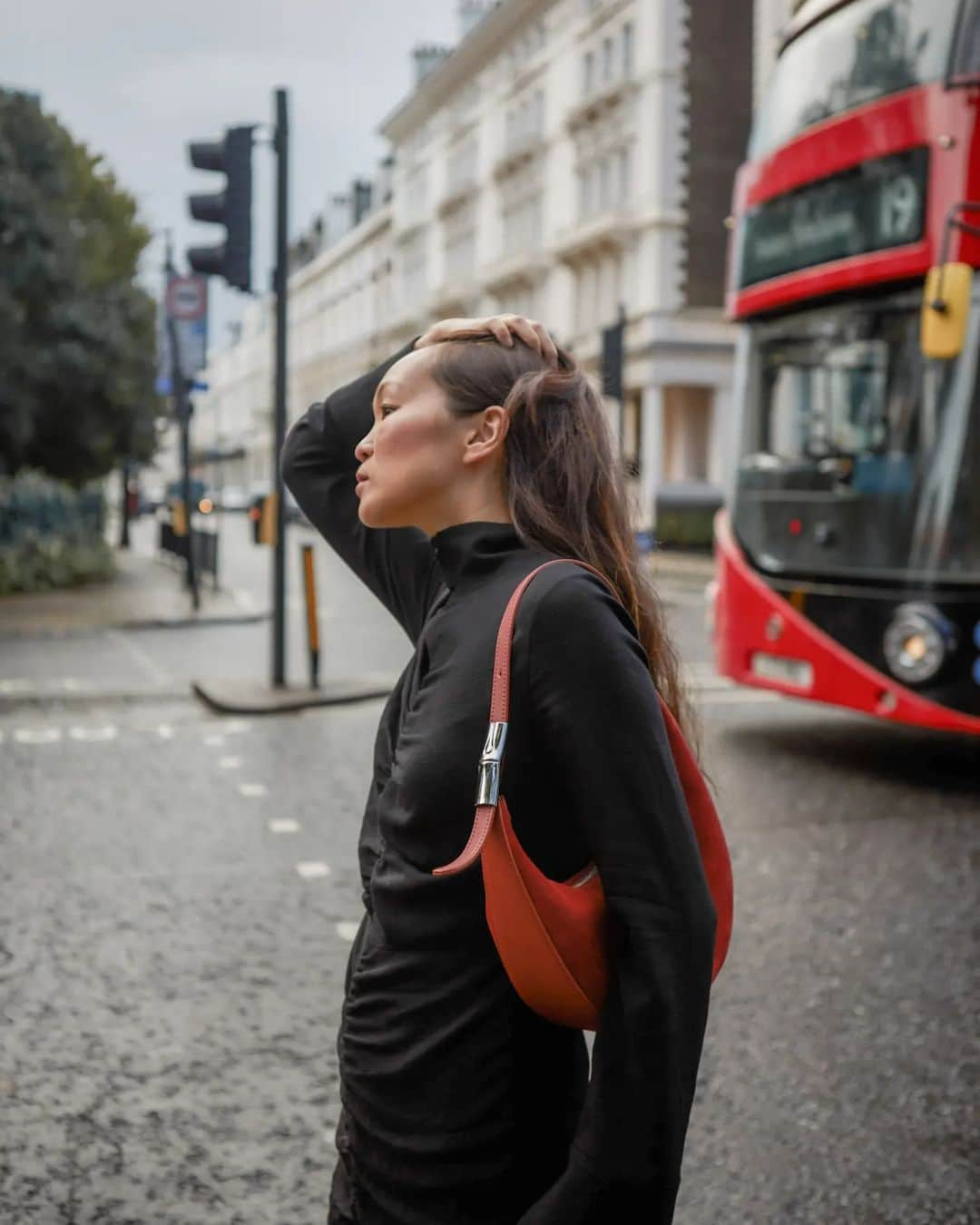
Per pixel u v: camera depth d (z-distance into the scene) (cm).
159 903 470
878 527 656
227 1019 365
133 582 2272
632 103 3791
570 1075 131
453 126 5475
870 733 823
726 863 125
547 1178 129
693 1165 287
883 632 646
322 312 8681
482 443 130
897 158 636
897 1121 307
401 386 134
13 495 2139
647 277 3731
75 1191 274
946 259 606
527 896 113
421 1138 126
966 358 620
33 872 507
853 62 677
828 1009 373
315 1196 274
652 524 3469
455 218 5472
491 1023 124
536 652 118
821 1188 278
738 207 771
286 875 507
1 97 2052
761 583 716
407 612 158
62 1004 375
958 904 470
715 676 1070
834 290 676
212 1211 267
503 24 4697
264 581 2364
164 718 875
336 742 784
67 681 1049
